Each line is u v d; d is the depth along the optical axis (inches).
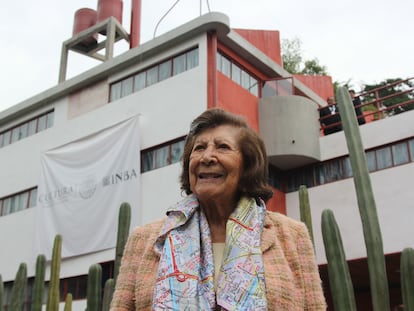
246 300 73.7
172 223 84.6
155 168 585.0
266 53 702.5
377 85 1221.1
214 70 566.3
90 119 673.0
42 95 732.7
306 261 83.7
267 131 628.4
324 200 608.1
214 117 92.7
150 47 617.6
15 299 354.9
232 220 82.5
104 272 596.4
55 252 381.7
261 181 91.0
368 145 583.8
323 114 669.3
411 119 559.8
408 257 225.6
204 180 86.3
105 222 602.5
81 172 649.6
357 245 567.8
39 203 685.9
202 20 574.2
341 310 209.5
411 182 541.6
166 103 594.2
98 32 770.2
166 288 75.2
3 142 796.0
